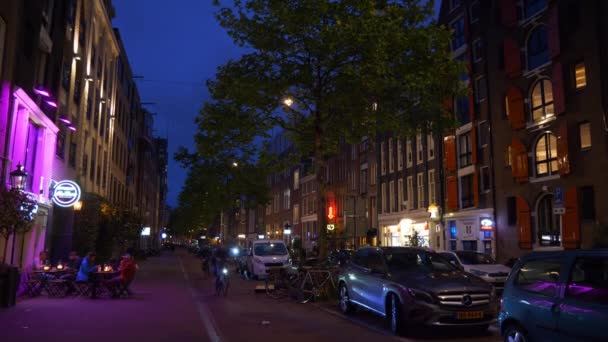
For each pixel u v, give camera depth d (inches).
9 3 600.4
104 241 1067.9
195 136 795.4
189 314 473.4
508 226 1009.5
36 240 737.6
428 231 1282.0
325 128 692.7
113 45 1419.8
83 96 1064.2
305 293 595.5
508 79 1029.2
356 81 590.2
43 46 759.1
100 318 437.4
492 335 382.3
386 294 398.0
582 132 845.2
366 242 1590.8
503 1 1030.4
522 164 968.9
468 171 1143.0
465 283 373.4
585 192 832.9
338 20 547.5
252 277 1024.9
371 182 1627.7
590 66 822.5
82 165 1075.9
